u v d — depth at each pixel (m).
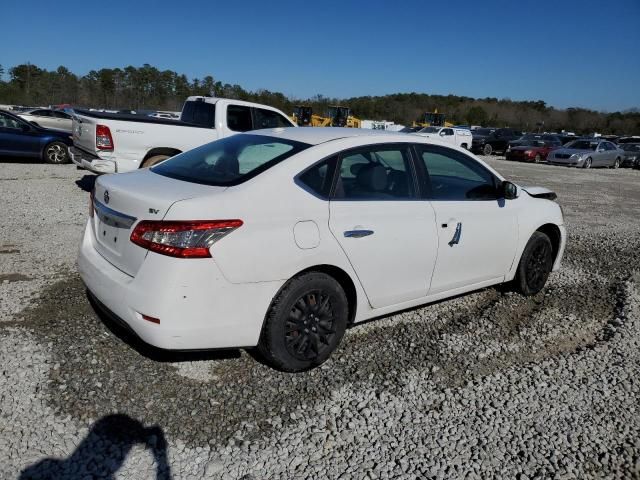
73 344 3.73
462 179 4.60
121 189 3.41
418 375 3.76
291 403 3.30
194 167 3.82
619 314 5.16
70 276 5.02
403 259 3.99
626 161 29.14
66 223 7.09
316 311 3.57
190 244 3.02
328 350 3.69
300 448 2.90
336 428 3.10
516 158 28.42
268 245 3.24
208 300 3.09
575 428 3.28
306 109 31.14
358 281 3.76
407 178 4.14
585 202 12.91
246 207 3.21
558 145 32.31
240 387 3.42
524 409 3.44
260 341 3.45
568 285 5.99
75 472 2.59
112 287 3.28
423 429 3.16
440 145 4.43
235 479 2.64
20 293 4.53
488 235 4.68
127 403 3.14
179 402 3.20
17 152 13.09
